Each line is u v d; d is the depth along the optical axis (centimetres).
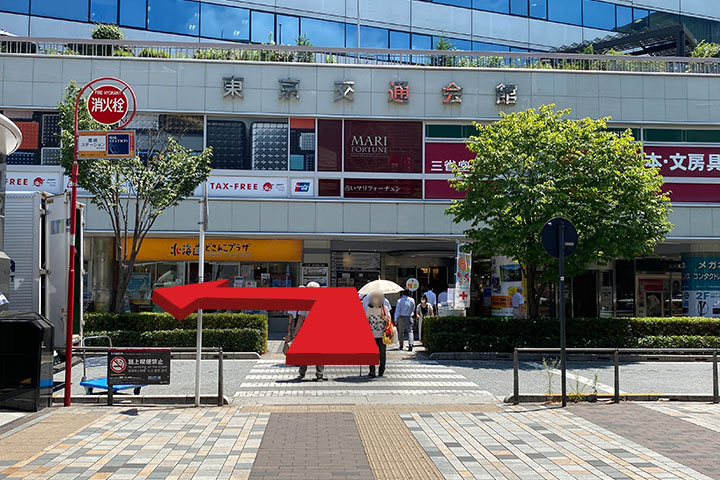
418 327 2166
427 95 2356
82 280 1323
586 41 3428
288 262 2356
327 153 2316
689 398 1068
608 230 1656
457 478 616
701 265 2438
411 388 1201
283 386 1212
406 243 2444
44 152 2214
